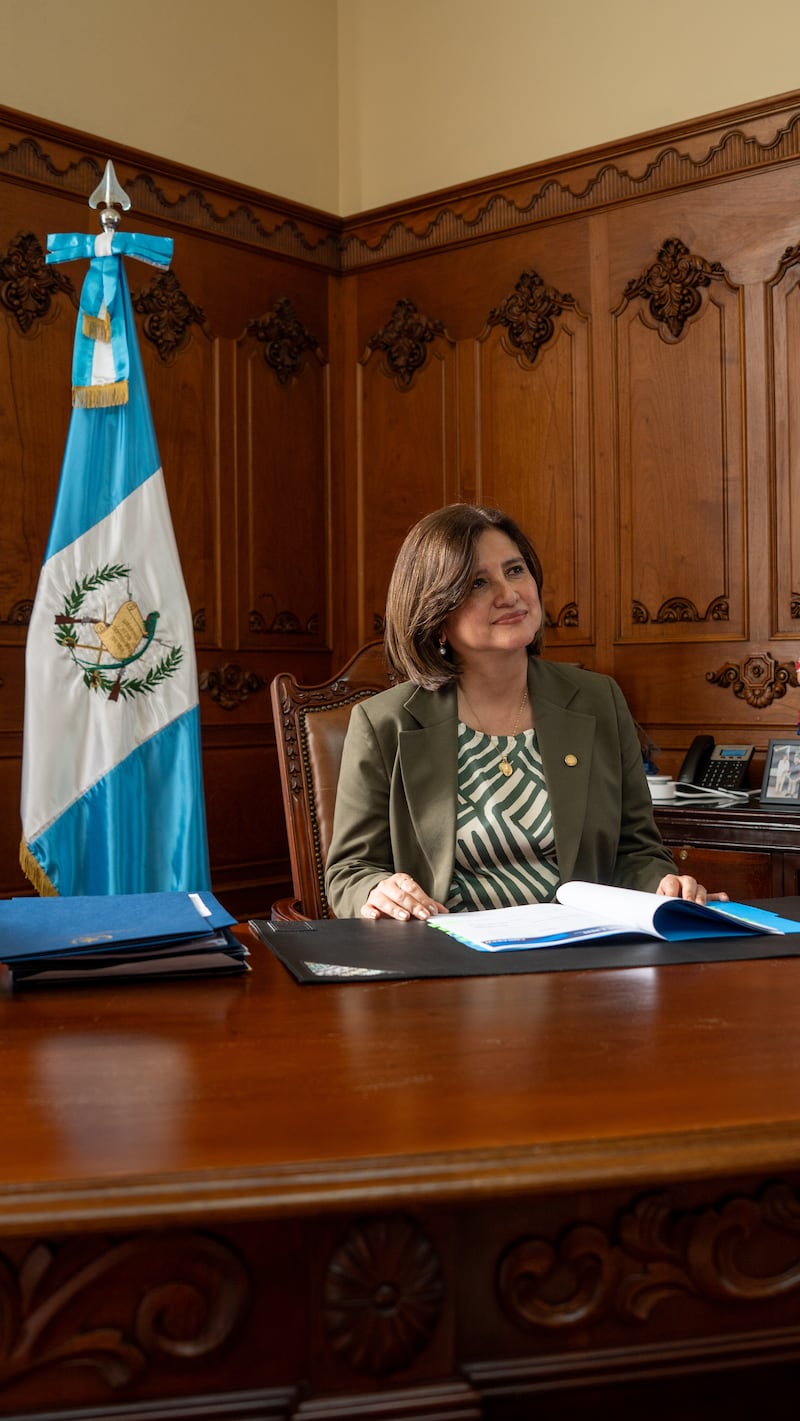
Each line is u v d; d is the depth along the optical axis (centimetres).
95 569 366
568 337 475
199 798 372
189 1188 81
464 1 511
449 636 226
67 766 358
